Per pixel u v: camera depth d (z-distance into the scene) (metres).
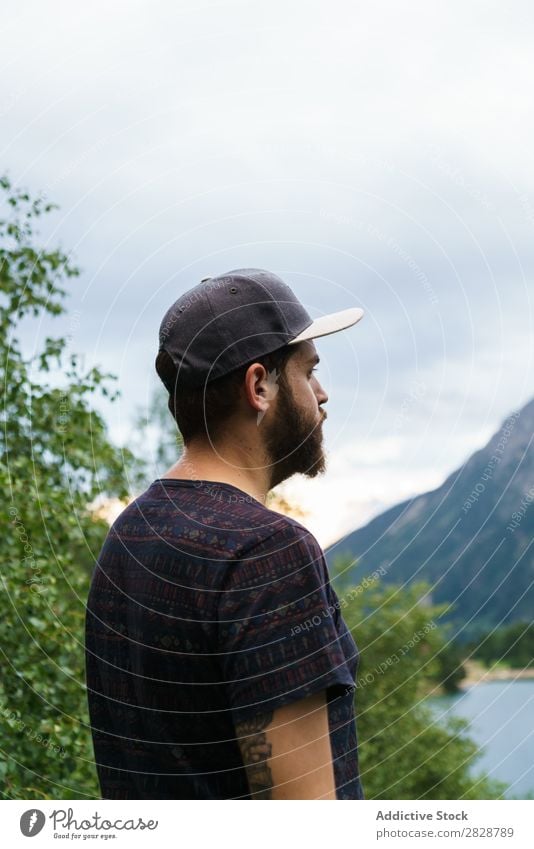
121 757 1.56
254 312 1.51
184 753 1.40
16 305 4.99
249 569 1.34
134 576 1.46
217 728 1.38
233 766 1.39
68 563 5.04
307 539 1.38
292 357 1.55
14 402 5.06
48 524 4.95
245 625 1.32
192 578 1.37
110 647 1.53
